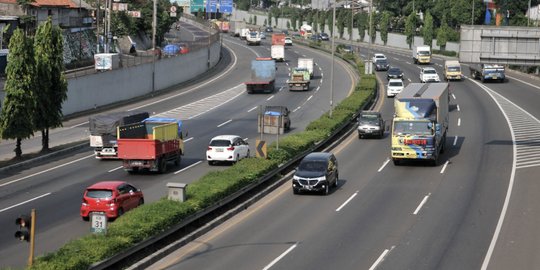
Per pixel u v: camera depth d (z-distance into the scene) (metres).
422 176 43.62
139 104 79.81
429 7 172.88
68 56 90.62
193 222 31.05
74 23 103.25
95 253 23.59
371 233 30.23
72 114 70.75
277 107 62.50
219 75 107.06
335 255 26.83
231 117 70.94
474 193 38.56
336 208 35.34
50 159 51.12
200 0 154.50
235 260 26.30
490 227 31.19
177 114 73.19
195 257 26.88
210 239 29.66
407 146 46.28
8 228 31.69
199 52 107.50
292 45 160.75
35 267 21.42
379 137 59.31
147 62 87.75
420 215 33.59
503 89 88.75
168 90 91.12
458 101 78.75
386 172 45.12
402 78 97.69
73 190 40.31
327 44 163.38
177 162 47.84
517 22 125.81
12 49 48.16
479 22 148.00
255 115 72.06
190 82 99.44
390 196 38.00
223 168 46.59
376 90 86.88
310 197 38.19
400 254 26.94
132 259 25.81
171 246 27.77
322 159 40.09
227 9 154.50
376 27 179.88
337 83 96.00
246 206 35.88
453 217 33.16
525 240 28.98
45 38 51.25
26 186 41.72
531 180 41.81
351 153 52.50
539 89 88.75
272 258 26.48
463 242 28.69
